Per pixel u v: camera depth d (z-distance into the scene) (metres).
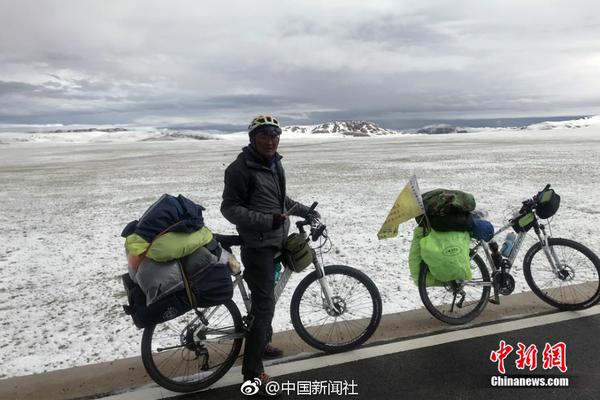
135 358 3.76
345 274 3.76
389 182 15.32
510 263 4.18
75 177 21.47
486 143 49.72
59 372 3.56
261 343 3.18
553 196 4.18
